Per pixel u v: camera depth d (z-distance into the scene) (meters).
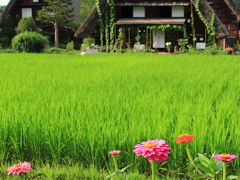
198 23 31.66
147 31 31.58
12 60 15.66
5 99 5.31
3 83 7.00
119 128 3.84
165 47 32.50
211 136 3.63
